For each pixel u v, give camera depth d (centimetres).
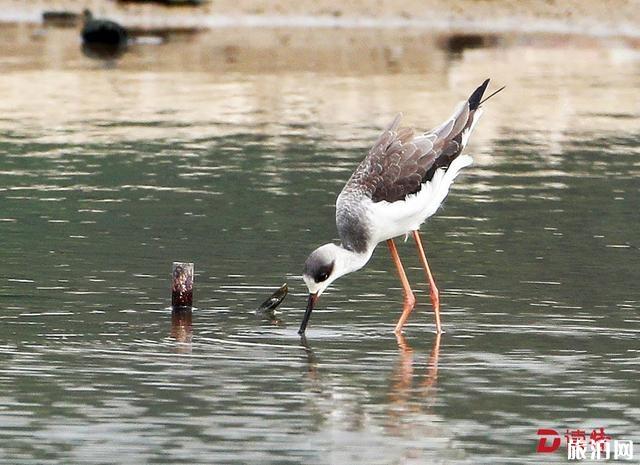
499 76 3250
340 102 2858
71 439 1024
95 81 3089
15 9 4272
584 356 1239
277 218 1816
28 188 1989
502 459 1000
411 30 4144
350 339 1294
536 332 1320
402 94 2958
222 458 993
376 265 1591
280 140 2428
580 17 4256
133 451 1003
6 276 1498
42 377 1161
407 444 1025
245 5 4409
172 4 4403
